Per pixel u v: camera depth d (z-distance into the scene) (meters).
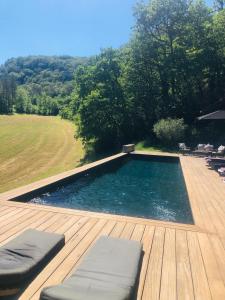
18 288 3.15
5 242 4.45
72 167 26.67
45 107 96.56
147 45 27.44
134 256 3.68
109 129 28.44
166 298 3.20
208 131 22.52
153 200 9.38
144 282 3.47
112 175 13.20
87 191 10.54
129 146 17.59
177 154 17.03
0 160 29.92
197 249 4.46
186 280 3.57
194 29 26.64
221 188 8.70
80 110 27.72
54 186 8.91
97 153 29.20
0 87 95.25
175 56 26.70
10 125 55.84
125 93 28.59
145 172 13.80
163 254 4.25
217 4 31.47
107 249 3.82
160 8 26.11
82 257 4.00
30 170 26.14
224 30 26.41
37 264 3.50
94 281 2.98
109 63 28.61
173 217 7.75
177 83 28.02
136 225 5.38
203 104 27.80
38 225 5.23
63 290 2.75
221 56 26.78
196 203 7.08
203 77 28.00
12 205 6.37
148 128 28.36
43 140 40.47
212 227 5.44
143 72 28.20
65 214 5.88
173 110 27.70
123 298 2.70
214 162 12.73
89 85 28.75
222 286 3.47
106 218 5.70
